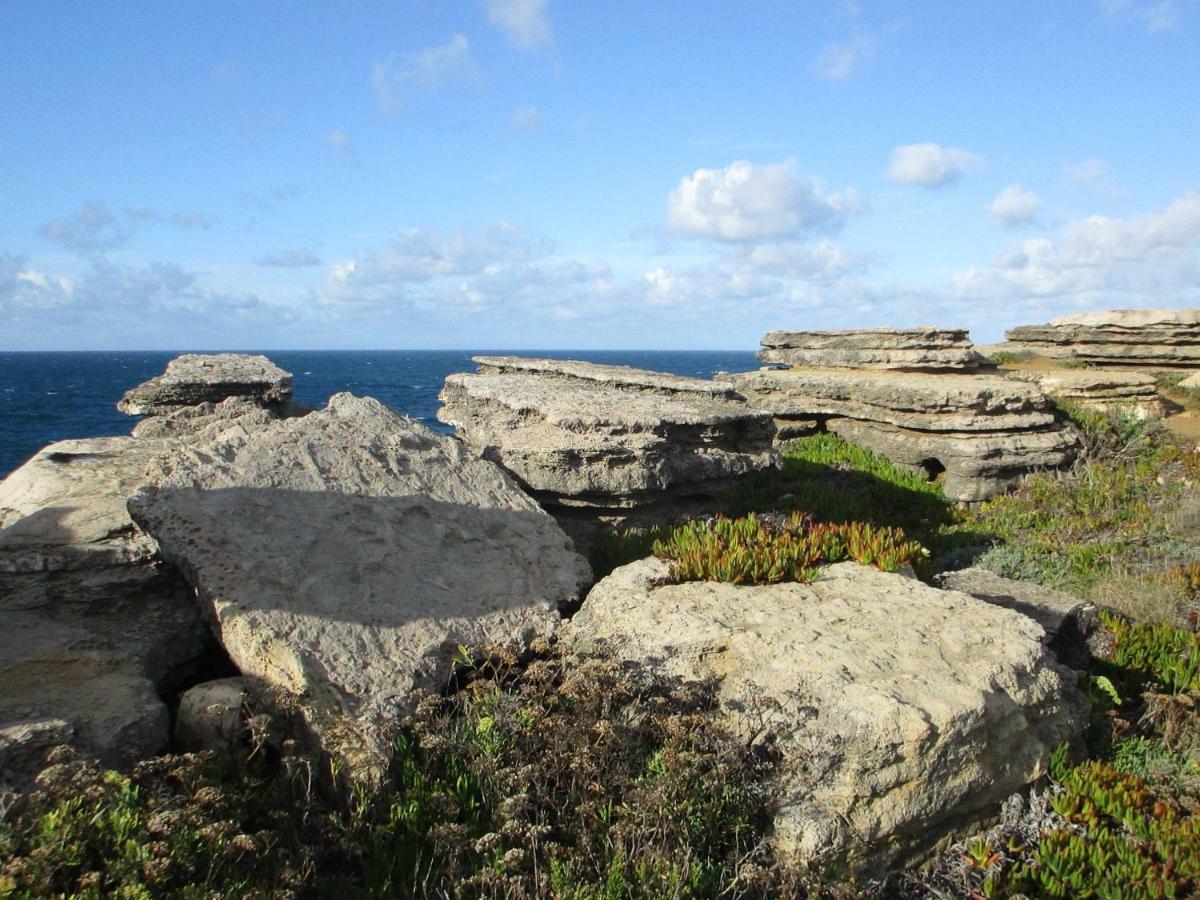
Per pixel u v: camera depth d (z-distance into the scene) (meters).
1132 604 8.95
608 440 9.72
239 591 6.02
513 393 11.23
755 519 9.05
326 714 5.44
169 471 6.93
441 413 12.82
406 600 6.60
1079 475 13.98
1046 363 24.92
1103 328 24.41
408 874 4.69
